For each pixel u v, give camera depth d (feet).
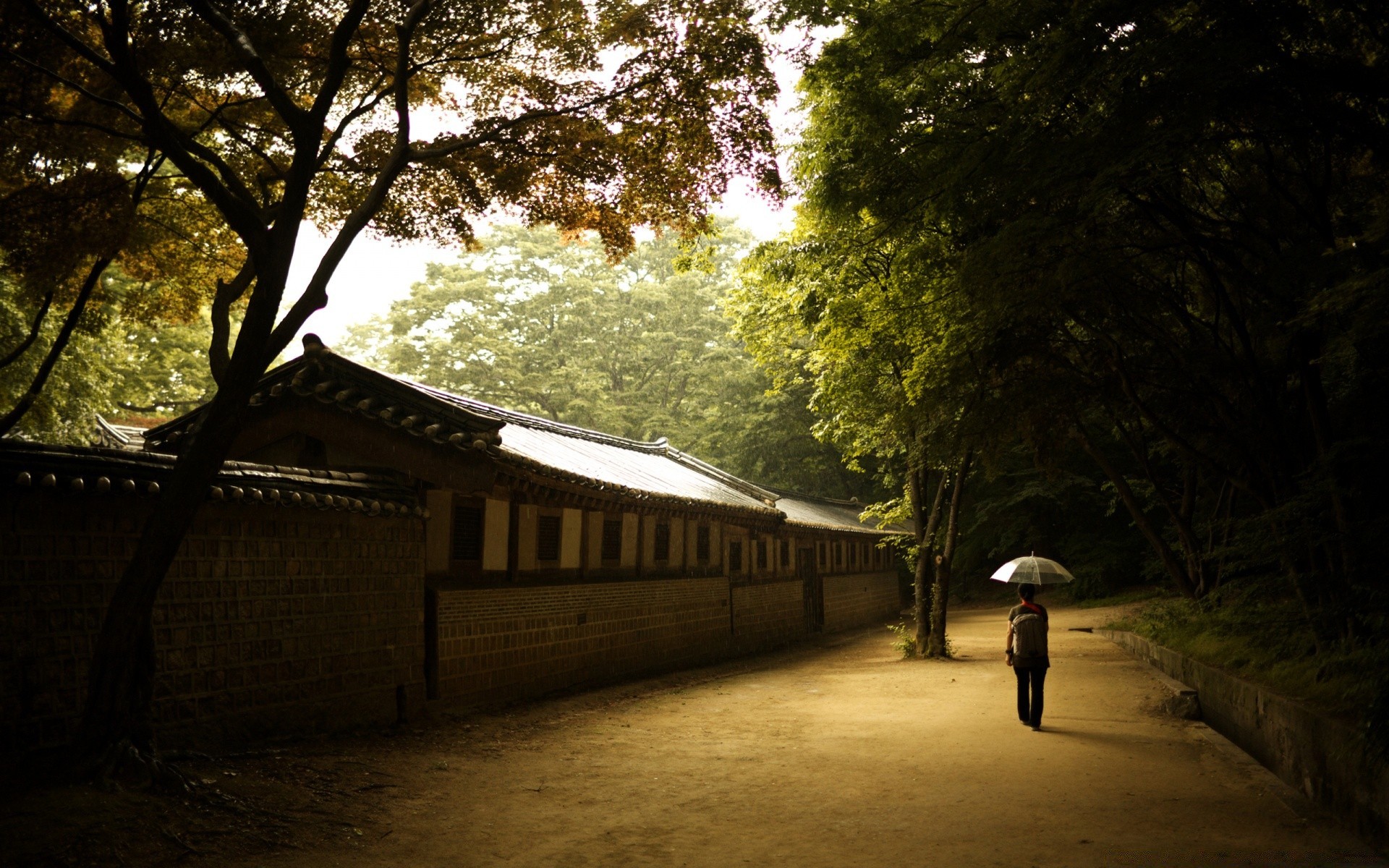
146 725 23.59
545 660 47.06
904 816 24.12
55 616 25.26
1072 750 32.17
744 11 30.86
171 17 30.55
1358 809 21.48
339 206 36.50
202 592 29.43
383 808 24.59
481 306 171.73
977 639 77.30
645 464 70.79
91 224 32.96
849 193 41.70
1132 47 26.66
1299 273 29.96
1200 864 19.72
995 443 47.03
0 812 20.03
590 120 32.40
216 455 24.09
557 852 21.27
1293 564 34.22
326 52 32.50
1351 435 34.12
